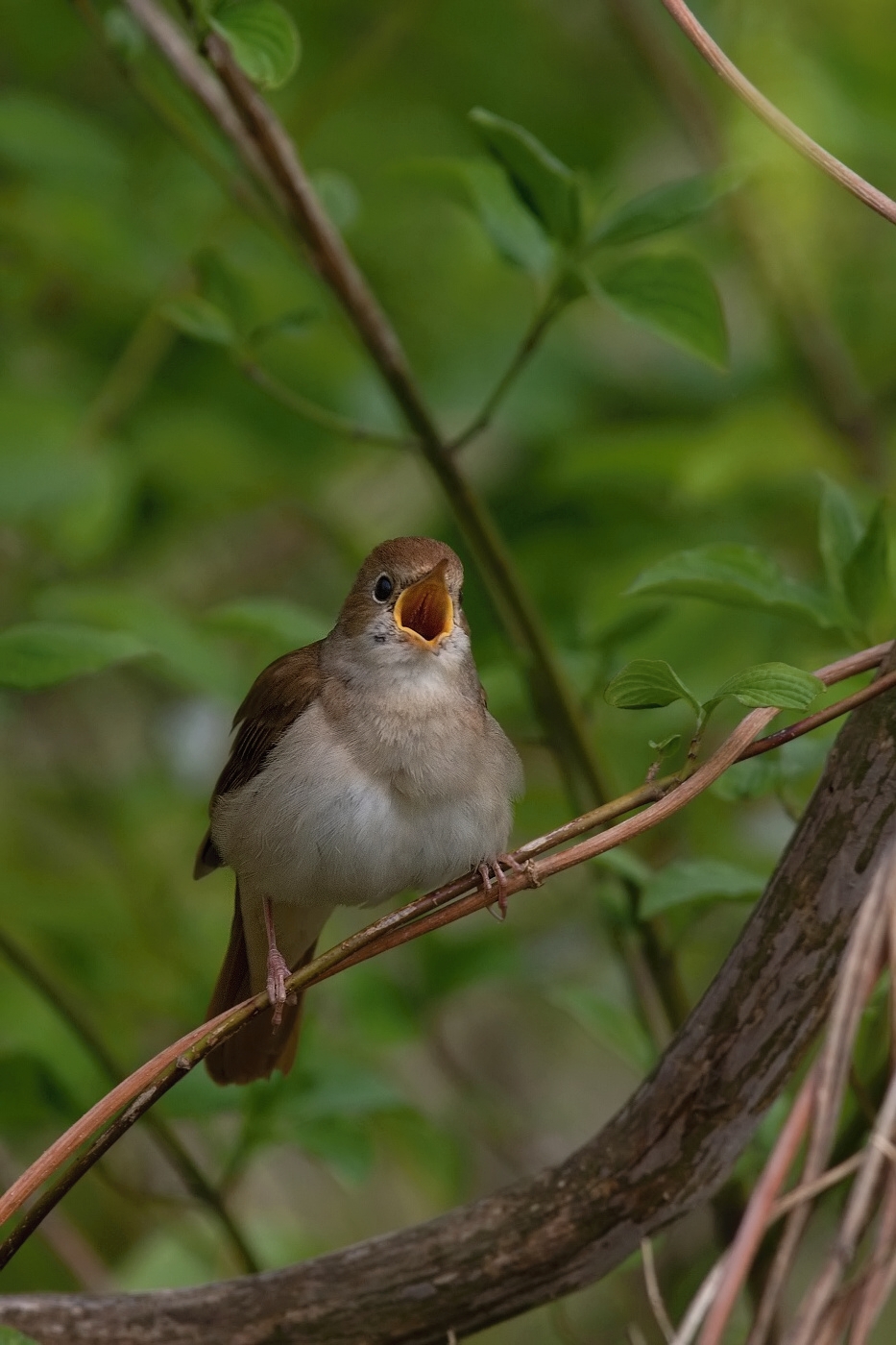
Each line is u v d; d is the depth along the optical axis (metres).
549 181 6.71
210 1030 5.16
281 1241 8.89
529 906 11.11
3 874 10.39
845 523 6.25
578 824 5.20
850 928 5.14
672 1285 8.56
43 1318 5.48
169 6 9.32
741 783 6.38
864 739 5.08
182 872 11.21
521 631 7.68
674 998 7.12
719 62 5.25
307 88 11.40
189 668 7.86
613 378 11.67
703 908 7.21
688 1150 5.44
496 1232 5.54
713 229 11.70
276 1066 7.15
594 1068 11.96
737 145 10.26
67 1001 7.15
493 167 7.34
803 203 10.45
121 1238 10.05
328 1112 7.34
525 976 10.02
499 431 11.59
